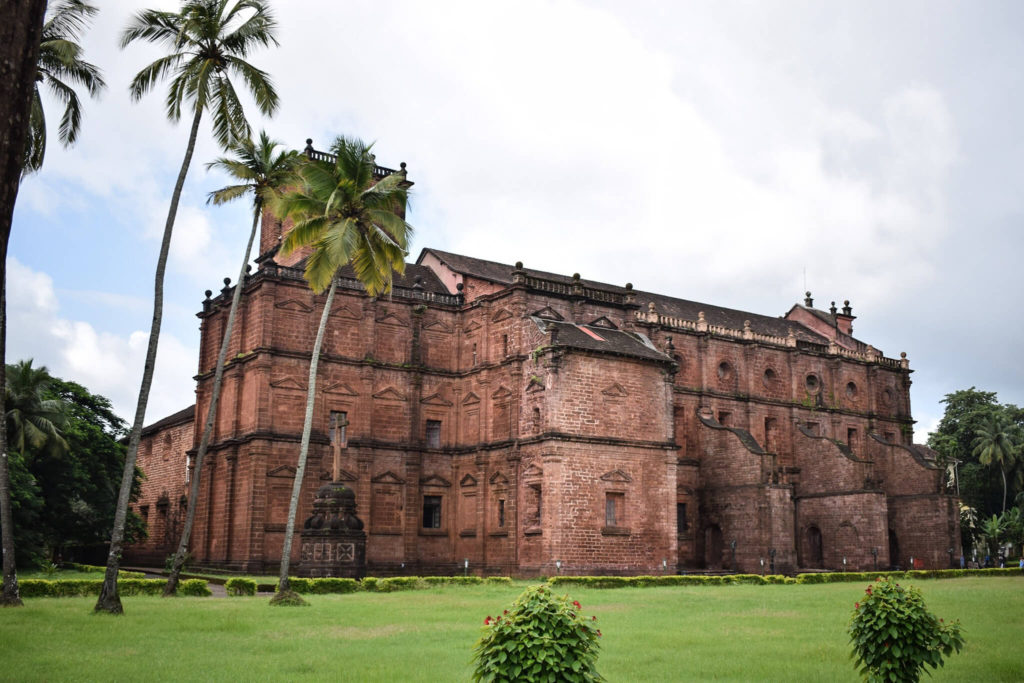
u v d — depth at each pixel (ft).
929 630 48.37
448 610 100.53
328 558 144.56
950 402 357.82
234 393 189.88
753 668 59.98
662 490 184.85
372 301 196.75
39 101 110.01
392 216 128.67
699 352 235.81
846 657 65.16
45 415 177.78
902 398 277.64
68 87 113.39
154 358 101.40
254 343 186.91
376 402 194.80
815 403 254.47
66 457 185.57
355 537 146.61
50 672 56.18
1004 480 322.55
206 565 188.34
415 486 194.59
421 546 194.39
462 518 197.26
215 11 115.65
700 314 239.30
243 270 133.18
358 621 88.12
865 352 273.75
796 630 82.84
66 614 89.15
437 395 202.49
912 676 48.19
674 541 184.03
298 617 91.35
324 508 148.87
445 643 71.67
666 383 190.19
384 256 132.16
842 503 226.79
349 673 56.39
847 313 293.02
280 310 187.93
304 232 126.82
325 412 188.44
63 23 111.86
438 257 221.87
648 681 55.11
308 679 54.39
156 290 103.55
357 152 128.16
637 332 211.41
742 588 154.92
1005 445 319.47
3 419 99.40
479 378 198.49
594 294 203.10
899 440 273.13
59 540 191.62
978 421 341.41
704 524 221.66
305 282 191.31
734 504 214.69
